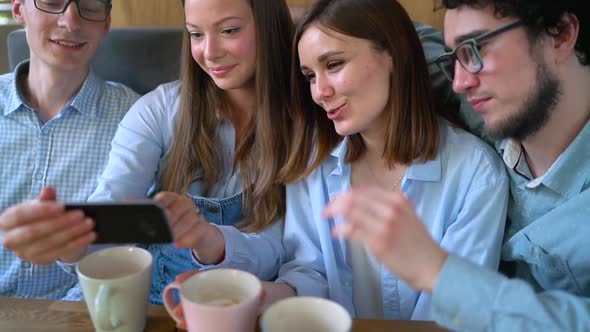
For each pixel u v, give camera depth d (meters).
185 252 1.13
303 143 1.07
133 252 0.73
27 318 0.73
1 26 2.00
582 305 0.57
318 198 1.05
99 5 1.25
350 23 0.88
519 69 0.79
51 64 1.25
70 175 1.30
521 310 0.56
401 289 0.99
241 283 0.65
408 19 0.97
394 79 0.94
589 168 0.86
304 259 1.03
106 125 1.33
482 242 0.93
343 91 0.91
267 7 1.09
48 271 1.25
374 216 0.54
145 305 0.69
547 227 0.89
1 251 1.24
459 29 0.82
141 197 1.16
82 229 0.61
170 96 1.25
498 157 0.99
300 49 0.94
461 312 0.58
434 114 1.00
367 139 1.03
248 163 1.15
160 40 1.51
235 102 1.23
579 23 0.79
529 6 0.76
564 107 0.84
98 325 0.65
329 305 0.59
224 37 1.07
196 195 1.18
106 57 1.53
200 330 0.58
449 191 0.97
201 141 1.17
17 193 1.30
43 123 1.32
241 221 1.13
